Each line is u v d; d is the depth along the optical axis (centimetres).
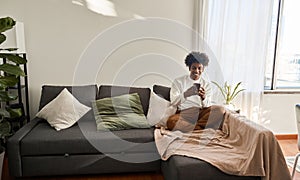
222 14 321
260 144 201
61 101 279
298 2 349
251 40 331
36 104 326
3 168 263
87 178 249
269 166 202
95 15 319
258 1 324
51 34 314
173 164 206
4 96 213
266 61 344
